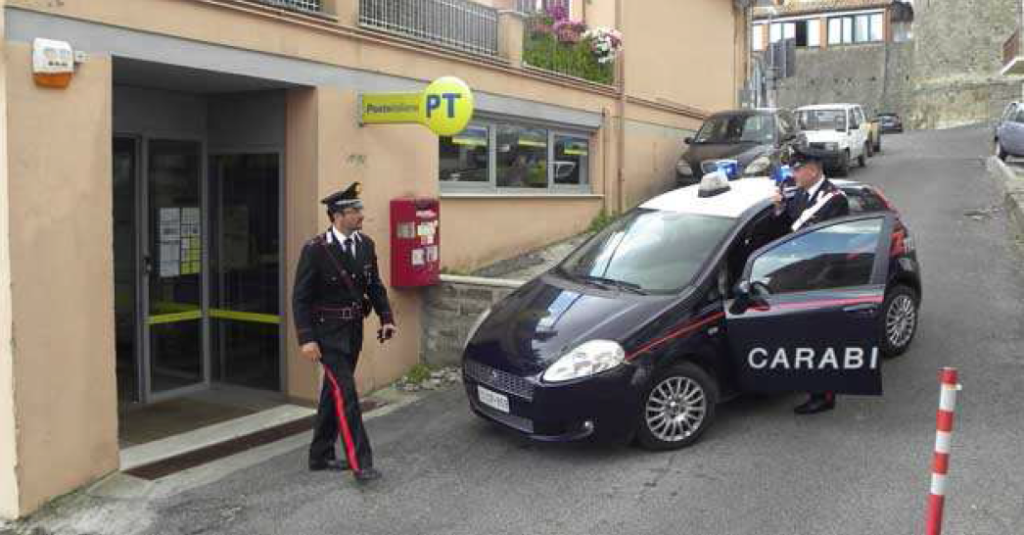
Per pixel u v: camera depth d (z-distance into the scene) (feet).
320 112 24.34
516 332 19.85
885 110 180.34
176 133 25.64
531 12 39.93
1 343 17.33
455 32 30.81
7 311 17.19
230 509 17.58
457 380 26.55
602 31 42.50
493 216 34.01
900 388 21.94
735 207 22.16
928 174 60.70
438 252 27.61
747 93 62.08
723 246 20.76
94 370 18.89
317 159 24.34
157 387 26.00
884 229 20.10
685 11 53.98
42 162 17.61
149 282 25.49
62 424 18.28
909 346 24.84
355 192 19.17
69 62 17.69
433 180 28.81
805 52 187.52
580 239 39.88
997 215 43.14
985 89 153.89
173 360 26.50
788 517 15.51
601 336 18.57
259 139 25.45
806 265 19.99
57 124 17.87
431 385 26.32
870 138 75.77
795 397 22.07
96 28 18.56
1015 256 34.99
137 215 25.08
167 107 25.34
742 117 50.60
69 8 17.97
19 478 17.51
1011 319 26.99
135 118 24.49
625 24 45.52
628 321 18.88
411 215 26.45
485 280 26.55
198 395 26.66
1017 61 84.99
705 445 19.13
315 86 24.17
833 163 58.23
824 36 185.98
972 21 156.25
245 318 26.71
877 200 25.32
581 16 44.88
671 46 51.85
